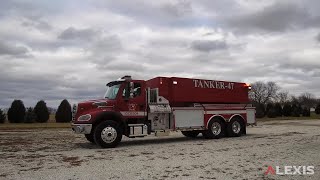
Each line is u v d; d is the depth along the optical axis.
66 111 34.66
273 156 9.94
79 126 12.66
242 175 7.43
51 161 9.59
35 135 19.75
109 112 12.92
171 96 15.03
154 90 14.88
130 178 7.25
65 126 28.81
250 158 9.62
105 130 12.74
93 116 12.62
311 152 10.66
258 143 13.43
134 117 13.80
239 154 10.43
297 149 11.40
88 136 14.45
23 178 7.36
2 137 18.31
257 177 7.23
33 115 33.53
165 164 8.82
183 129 15.16
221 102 16.69
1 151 11.97
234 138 16.06
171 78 15.11
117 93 13.55
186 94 15.40
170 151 11.46
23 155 10.87
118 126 13.05
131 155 10.62
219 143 13.78
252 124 17.73
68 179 7.24
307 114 55.50
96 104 13.05
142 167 8.45
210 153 10.77
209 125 15.95
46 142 15.38
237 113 17.02
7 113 33.22
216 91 16.52
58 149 12.52
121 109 13.51
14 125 29.81
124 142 15.05
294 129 22.19
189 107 15.51
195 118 15.60
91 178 7.30
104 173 7.79
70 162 9.38
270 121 38.28
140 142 14.98
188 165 8.63
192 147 12.54
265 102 83.88
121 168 8.36
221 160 9.35
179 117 15.10
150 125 14.32
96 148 12.73
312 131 19.97
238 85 17.59
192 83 15.71
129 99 13.73
